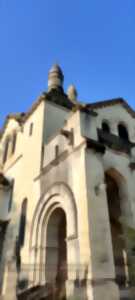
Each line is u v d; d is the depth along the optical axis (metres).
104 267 8.34
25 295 10.77
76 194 10.28
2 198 18.33
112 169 13.32
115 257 11.95
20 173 17.64
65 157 12.15
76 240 9.27
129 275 9.70
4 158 22.20
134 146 16.38
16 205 16.41
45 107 17.64
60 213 12.44
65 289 9.48
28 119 19.73
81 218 9.40
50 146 14.45
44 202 12.77
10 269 12.49
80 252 8.81
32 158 16.19
